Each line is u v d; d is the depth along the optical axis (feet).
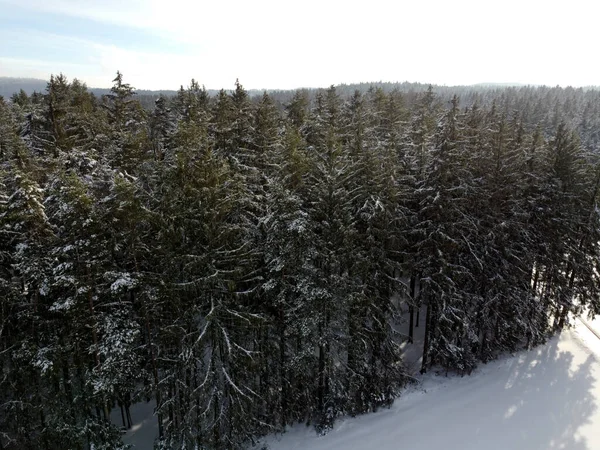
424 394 79.77
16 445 59.00
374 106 147.64
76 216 48.78
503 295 84.07
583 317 113.39
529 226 86.94
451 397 79.46
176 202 50.65
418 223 74.64
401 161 81.30
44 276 49.78
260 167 75.56
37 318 52.65
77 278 49.96
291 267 61.46
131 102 101.76
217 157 62.03
